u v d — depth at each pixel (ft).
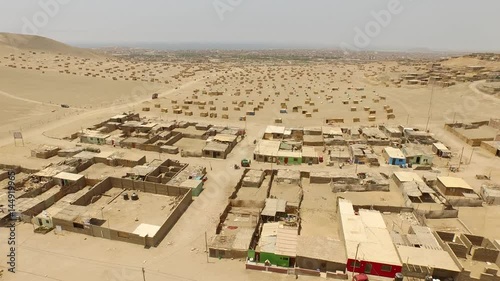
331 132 301.02
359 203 183.73
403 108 419.13
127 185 201.98
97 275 131.03
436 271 126.62
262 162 248.11
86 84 546.26
